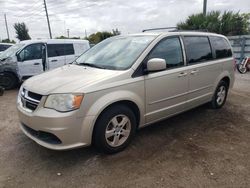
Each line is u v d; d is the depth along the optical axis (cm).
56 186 299
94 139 350
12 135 445
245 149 385
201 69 483
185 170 328
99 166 339
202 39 506
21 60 895
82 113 321
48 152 378
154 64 370
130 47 418
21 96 373
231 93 750
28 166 342
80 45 1040
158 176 316
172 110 441
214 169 330
